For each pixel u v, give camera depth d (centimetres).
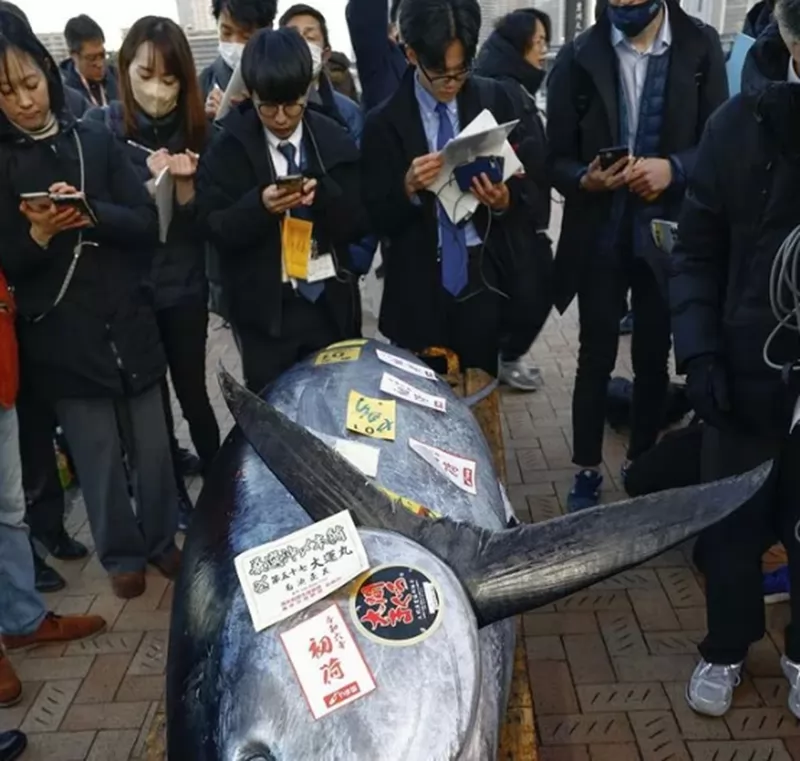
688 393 212
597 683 258
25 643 283
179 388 339
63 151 250
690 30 291
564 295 320
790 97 177
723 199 201
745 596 231
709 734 238
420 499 178
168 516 311
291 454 160
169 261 319
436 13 262
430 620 132
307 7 416
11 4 238
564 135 310
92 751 245
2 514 259
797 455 207
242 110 286
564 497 355
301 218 287
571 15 633
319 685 124
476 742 128
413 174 278
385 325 317
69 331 261
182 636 152
